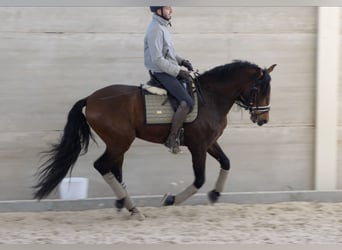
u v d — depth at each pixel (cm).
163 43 875
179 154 1046
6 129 1011
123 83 1027
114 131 878
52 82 1014
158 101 880
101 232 834
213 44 1038
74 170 1034
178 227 859
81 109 893
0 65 1002
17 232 835
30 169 1020
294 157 1070
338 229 851
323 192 1029
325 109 1056
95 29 1016
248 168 1062
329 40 1045
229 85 909
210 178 1059
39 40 1006
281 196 1023
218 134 915
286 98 1059
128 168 1041
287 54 1052
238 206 992
